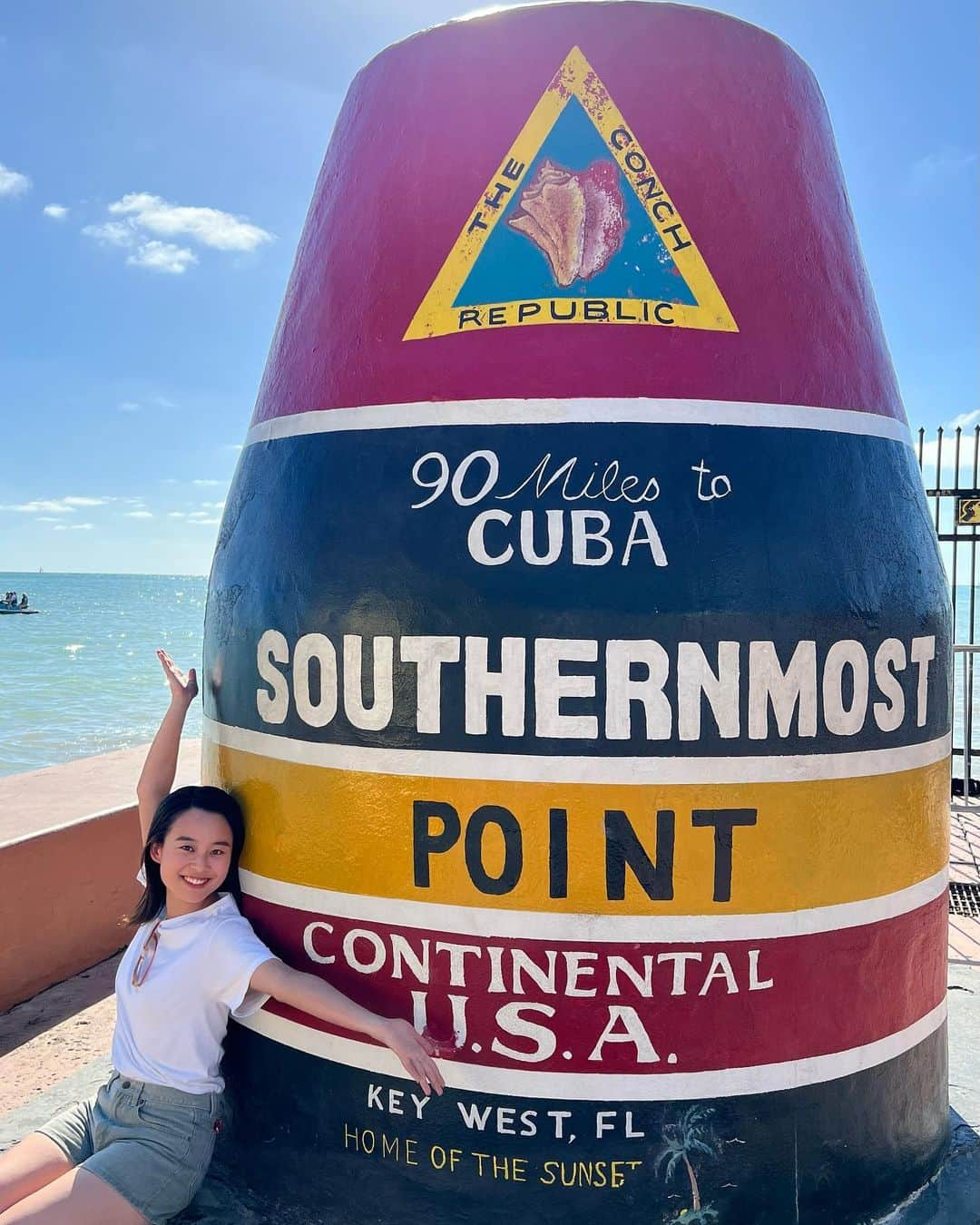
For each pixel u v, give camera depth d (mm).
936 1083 2967
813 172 3002
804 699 2582
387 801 2598
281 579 2836
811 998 2600
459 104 2842
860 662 2674
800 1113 2602
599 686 2484
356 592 2670
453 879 2535
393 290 2811
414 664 2576
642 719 2484
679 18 2832
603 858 2475
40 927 4996
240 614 2967
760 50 2947
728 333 2678
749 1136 2555
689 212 2713
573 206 2684
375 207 2926
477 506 2586
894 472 2914
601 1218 2516
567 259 2662
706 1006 2514
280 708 2809
